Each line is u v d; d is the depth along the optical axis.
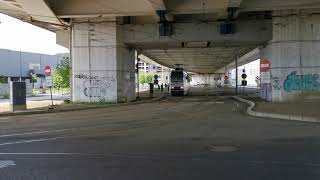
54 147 12.45
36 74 96.25
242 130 16.30
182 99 47.88
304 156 10.37
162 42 39.78
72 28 38.88
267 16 37.72
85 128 18.03
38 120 23.14
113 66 38.38
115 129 17.34
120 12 33.88
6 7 33.31
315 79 35.03
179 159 10.12
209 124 18.97
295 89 35.22
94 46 38.56
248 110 26.77
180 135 14.85
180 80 60.00
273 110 25.33
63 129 17.78
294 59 35.22
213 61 96.31
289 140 13.23
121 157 10.50
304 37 35.09
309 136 14.22
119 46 39.06
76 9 34.25
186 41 39.09
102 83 38.50
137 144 12.73
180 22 38.81
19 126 19.67
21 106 30.31
